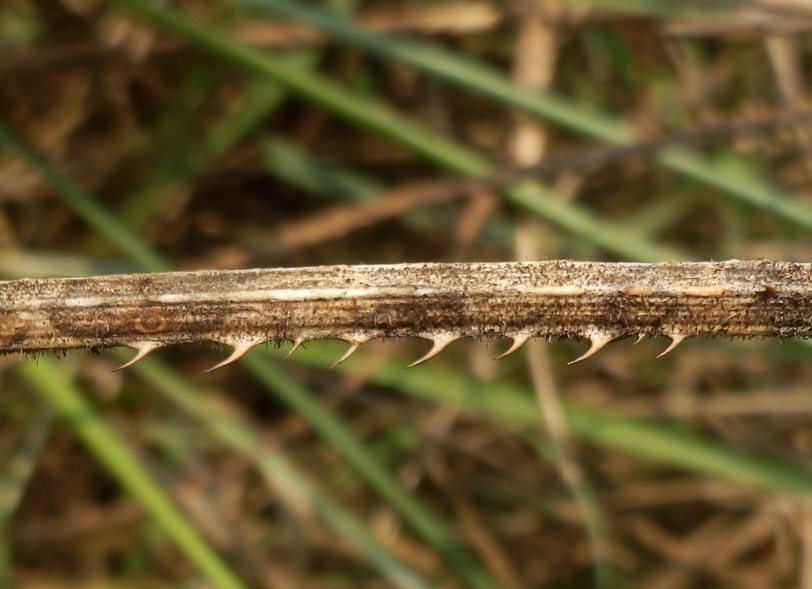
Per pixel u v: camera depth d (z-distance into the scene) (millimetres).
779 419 320
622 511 319
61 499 308
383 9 330
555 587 312
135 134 325
